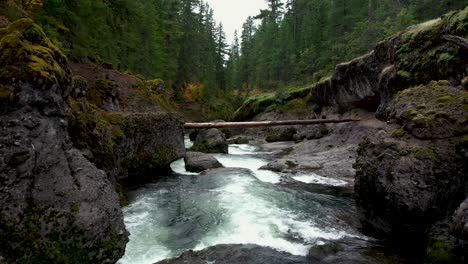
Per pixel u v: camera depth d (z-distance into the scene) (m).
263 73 59.28
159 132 12.20
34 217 4.03
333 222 7.65
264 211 8.14
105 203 4.77
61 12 14.33
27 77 4.32
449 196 5.79
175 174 12.61
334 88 22.75
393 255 5.90
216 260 5.47
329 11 46.56
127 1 21.81
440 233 5.54
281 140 27.33
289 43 52.50
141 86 15.12
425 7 28.11
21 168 4.06
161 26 42.47
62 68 5.34
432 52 13.23
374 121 18.70
